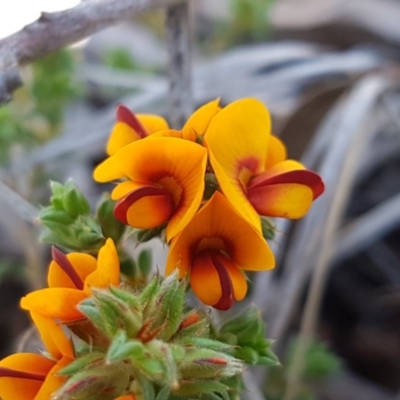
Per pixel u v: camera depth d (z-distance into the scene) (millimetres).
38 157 188
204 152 91
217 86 211
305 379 174
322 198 168
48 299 86
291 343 175
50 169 194
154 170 94
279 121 199
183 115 140
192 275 96
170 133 95
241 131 98
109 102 244
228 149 97
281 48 225
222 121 95
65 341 86
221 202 94
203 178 90
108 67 231
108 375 85
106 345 87
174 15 137
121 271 109
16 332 200
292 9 258
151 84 217
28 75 205
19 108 207
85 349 89
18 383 90
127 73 229
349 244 190
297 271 164
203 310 100
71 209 108
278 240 170
